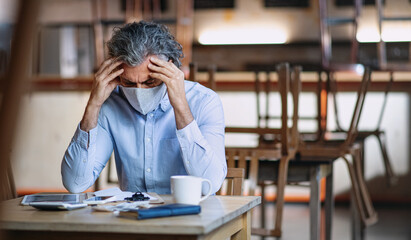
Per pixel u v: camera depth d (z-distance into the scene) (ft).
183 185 4.17
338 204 20.06
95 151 5.43
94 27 19.13
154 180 5.66
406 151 19.67
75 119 20.16
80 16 20.24
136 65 4.94
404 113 19.56
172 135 5.60
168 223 3.44
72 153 5.31
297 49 19.69
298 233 14.82
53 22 20.31
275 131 9.22
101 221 3.53
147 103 5.25
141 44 4.92
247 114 19.94
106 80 5.12
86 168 5.35
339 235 14.43
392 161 19.77
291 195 20.26
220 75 20.06
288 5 19.74
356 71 18.44
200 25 20.21
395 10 19.61
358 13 18.39
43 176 20.38
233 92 19.97
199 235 3.40
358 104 11.13
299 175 9.16
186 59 19.71
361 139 15.71
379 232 15.07
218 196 4.99
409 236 14.49
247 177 9.46
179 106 5.09
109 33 19.88
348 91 19.44
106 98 5.27
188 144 5.17
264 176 9.39
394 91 19.53
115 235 3.57
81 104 20.12
